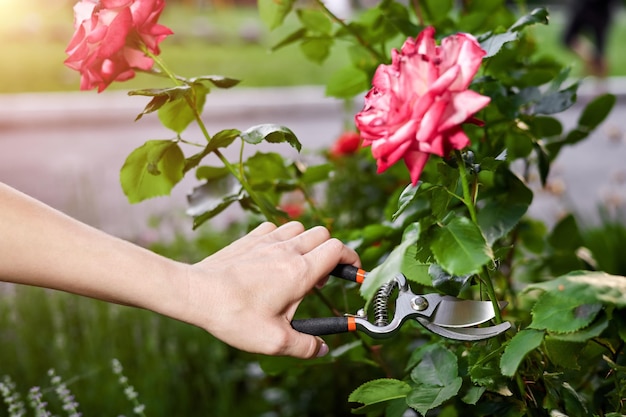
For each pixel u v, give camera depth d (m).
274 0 1.70
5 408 2.36
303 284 1.09
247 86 9.54
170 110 1.43
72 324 2.77
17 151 7.25
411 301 1.12
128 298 1.04
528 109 1.64
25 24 13.07
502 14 1.92
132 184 1.43
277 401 2.44
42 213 1.04
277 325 1.07
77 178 6.18
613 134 4.40
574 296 0.99
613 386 1.29
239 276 1.07
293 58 11.52
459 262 0.97
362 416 2.21
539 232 2.04
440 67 0.94
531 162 1.73
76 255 1.03
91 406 2.39
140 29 1.30
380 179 2.69
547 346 1.08
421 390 1.18
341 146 2.70
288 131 1.28
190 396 2.54
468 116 0.93
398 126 0.95
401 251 0.94
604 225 3.15
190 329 2.69
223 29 14.59
